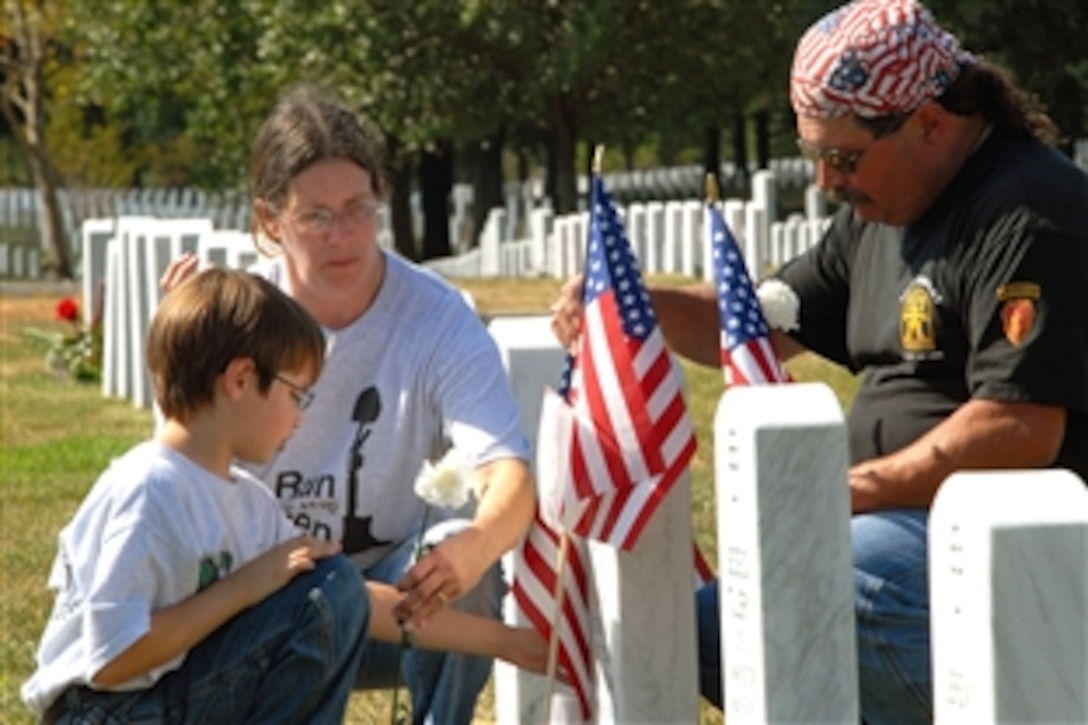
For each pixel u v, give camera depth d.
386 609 5.20
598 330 5.00
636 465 4.92
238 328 4.73
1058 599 3.66
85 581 4.69
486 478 5.31
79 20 40.62
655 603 4.99
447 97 37.66
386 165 5.55
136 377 15.57
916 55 5.16
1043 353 5.00
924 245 5.31
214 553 4.77
